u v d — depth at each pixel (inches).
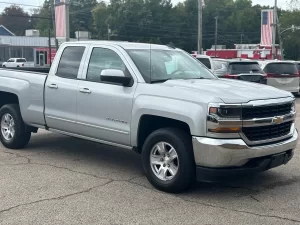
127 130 262.5
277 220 208.1
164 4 3275.1
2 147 350.9
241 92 242.1
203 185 259.3
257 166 236.1
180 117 234.7
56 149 345.7
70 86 294.2
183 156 234.5
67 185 255.4
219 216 212.2
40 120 317.7
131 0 3211.1
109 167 296.0
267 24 1605.6
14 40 2544.3
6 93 343.9
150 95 251.3
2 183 257.1
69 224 201.5
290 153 257.6
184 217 210.5
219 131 224.8
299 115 563.8
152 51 288.0
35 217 208.5
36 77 320.2
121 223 202.8
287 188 255.9
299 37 3061.0
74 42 305.6
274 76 765.9
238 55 2087.8
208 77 291.1
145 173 257.1
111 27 3230.8
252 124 230.2
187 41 3380.9
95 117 280.2
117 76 260.7
